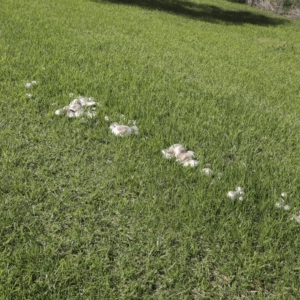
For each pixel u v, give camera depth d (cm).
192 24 1370
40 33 853
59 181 384
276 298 291
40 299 268
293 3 2178
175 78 698
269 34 1458
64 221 336
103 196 369
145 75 687
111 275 290
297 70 959
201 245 328
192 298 284
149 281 289
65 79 600
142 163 421
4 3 1102
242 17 1833
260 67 915
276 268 310
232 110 596
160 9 1576
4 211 337
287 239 341
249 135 515
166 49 923
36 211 342
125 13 1298
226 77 772
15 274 281
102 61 725
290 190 406
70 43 812
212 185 397
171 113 544
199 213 354
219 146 475
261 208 369
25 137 448
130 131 473
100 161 423
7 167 390
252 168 443
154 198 368
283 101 686
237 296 289
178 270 299
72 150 435
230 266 309
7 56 668
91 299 273
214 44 1099
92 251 307
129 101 554
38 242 311
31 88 560
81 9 1218
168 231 337
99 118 501
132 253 311
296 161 474
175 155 441
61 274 284
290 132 550
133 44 903
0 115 484
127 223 341
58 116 496
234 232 338
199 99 616
